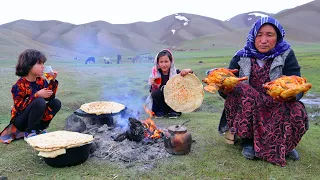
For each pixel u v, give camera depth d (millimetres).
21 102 3822
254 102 3119
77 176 2818
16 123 3861
